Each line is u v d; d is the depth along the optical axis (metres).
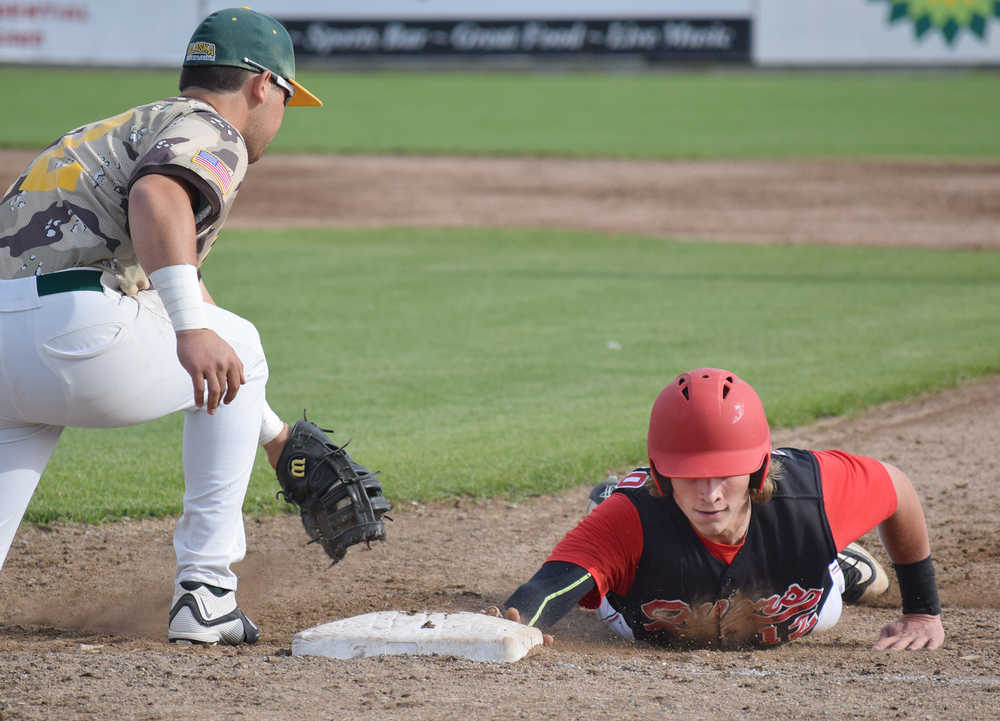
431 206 63.06
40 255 11.34
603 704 10.42
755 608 12.00
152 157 10.88
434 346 32.91
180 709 10.26
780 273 45.47
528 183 69.94
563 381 28.86
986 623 14.27
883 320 36.34
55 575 16.41
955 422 25.41
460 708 10.27
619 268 46.75
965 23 120.94
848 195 65.12
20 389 11.43
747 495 11.29
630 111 102.19
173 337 11.87
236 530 13.13
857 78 125.94
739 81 124.81
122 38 129.75
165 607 15.05
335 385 28.41
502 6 131.25
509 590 16.19
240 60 12.07
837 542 11.77
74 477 21.03
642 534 11.70
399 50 134.25
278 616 14.92
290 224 57.53
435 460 22.00
